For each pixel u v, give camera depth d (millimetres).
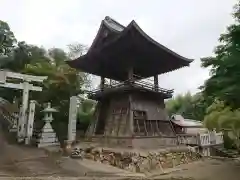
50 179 9180
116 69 22250
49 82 23766
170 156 16266
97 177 10414
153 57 18969
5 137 17438
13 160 11992
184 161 17641
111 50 17875
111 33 19125
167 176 12797
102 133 20141
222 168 15523
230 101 10695
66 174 10430
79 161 14086
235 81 9641
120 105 18734
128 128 16625
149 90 18062
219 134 29156
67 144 16922
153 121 19078
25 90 18672
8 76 17969
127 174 11891
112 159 14227
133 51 17594
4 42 32844
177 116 32188
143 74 23094
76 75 26297
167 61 19844
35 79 19500
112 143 17000
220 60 10773
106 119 19844
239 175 13180
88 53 19016
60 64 27672
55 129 23188
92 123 20797
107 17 20984
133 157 13281
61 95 24922
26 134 17562
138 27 15258
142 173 12805
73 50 31625
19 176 9320
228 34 10469
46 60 28641
